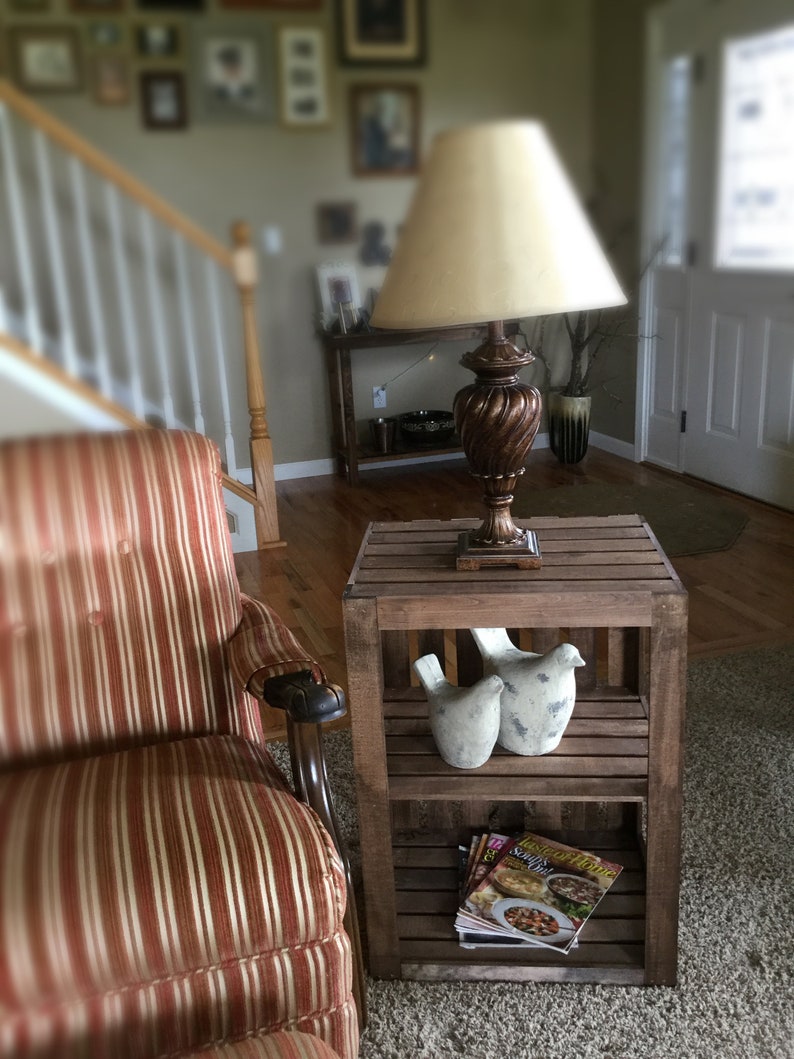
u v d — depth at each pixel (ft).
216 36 7.35
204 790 3.47
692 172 11.15
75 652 3.95
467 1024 3.98
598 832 4.85
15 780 3.56
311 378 12.71
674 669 3.65
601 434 13.97
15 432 7.91
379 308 3.52
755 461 11.05
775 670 6.89
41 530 3.91
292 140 7.94
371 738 3.83
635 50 10.32
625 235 11.98
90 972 2.91
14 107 7.36
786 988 4.08
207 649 4.18
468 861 4.63
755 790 5.48
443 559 4.04
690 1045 3.82
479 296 3.27
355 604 3.67
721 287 11.10
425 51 7.59
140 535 4.09
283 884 3.16
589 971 4.13
